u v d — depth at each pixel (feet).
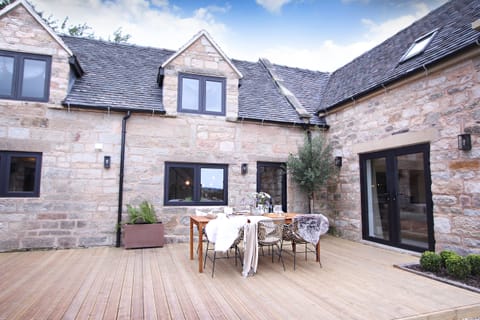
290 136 24.88
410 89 17.83
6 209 17.61
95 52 25.05
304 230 14.83
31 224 18.03
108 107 19.66
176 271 14.05
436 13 21.07
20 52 18.56
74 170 19.07
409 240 17.84
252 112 23.98
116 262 15.57
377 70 22.52
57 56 19.15
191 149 21.74
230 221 13.46
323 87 31.48
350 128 22.98
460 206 14.61
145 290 11.41
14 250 17.63
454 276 12.67
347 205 23.02
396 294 11.05
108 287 11.70
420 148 17.17
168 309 9.61
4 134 17.80
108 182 19.70
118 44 27.02
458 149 14.79
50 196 18.45
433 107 16.29
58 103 18.84
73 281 12.37
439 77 16.05
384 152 19.98
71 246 18.70
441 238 15.53
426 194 16.60
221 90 23.12
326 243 21.27
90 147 19.51
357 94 21.47
